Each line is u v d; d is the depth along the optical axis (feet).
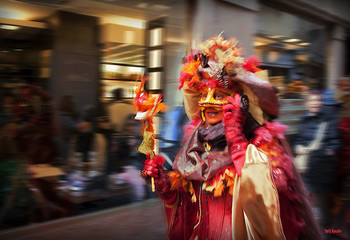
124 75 16.19
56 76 13.82
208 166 6.17
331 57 32.04
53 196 12.60
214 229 6.32
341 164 12.06
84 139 13.92
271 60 25.11
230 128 5.98
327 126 12.52
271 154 6.16
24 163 11.89
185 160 6.52
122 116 15.29
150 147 6.93
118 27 16.10
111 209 13.41
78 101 14.21
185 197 7.06
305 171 12.57
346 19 32.09
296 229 6.09
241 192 5.72
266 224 5.49
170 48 17.81
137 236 11.62
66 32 14.21
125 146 15.16
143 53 16.88
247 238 5.78
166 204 7.04
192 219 7.04
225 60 6.07
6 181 11.43
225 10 20.10
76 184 13.41
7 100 12.12
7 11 12.67
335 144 12.17
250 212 5.60
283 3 25.13
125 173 15.02
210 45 6.28
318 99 13.14
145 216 13.20
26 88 12.66
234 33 20.72
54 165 12.88
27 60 13.03
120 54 16.07
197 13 18.71
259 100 6.06
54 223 12.01
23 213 11.85
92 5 14.82
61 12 14.06
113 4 15.43
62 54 14.01
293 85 23.44
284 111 17.85
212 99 6.30
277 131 6.39
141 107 6.94
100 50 15.31
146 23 16.96
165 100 17.21
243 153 5.86
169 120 15.87
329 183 12.07
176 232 7.14
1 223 11.34
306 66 29.22
